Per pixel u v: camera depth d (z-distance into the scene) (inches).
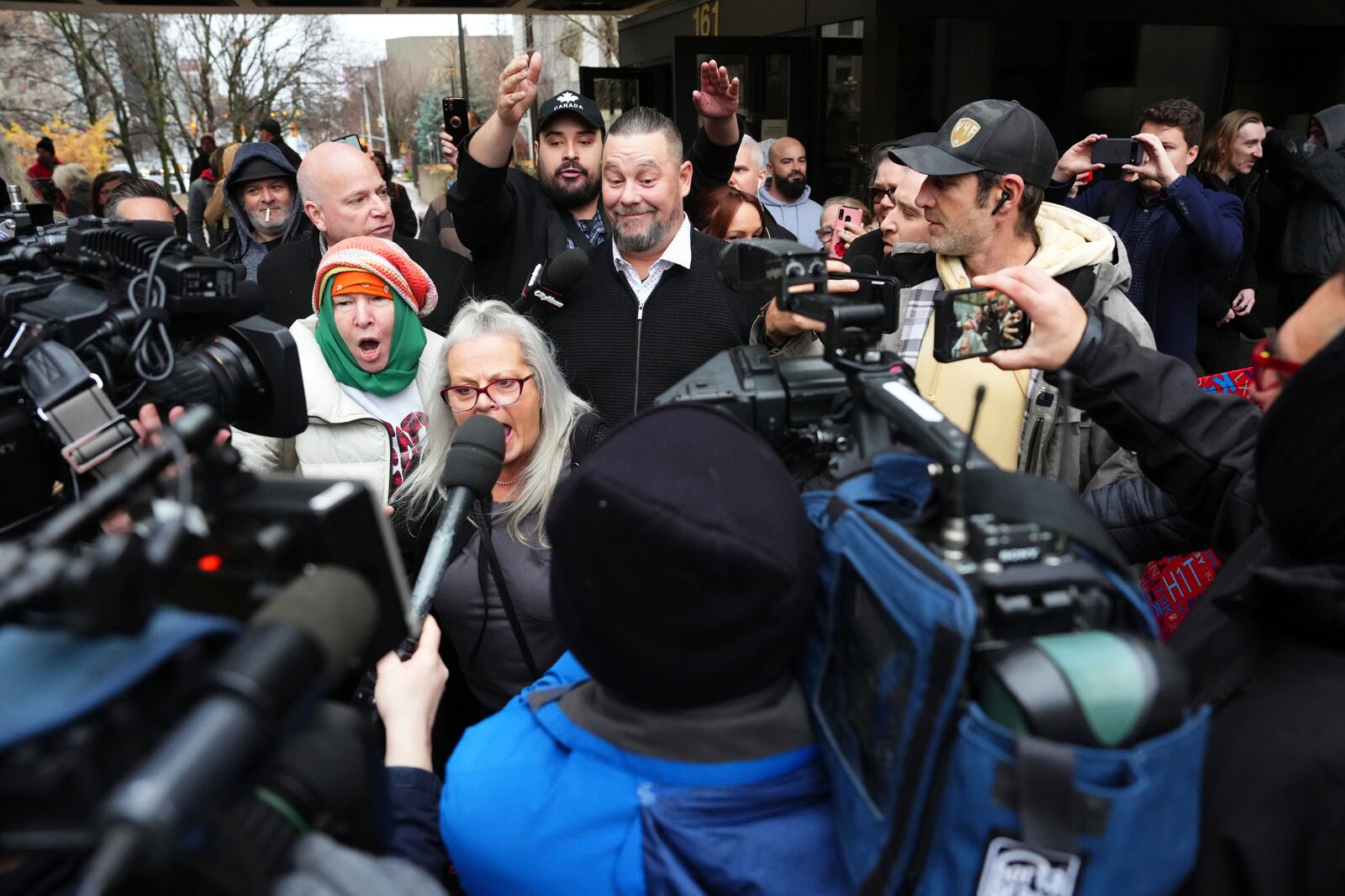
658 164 89.8
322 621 24.9
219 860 22.9
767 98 334.3
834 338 41.0
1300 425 35.1
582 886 36.3
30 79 804.0
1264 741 33.6
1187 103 146.6
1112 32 292.5
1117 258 81.2
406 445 88.3
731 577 31.4
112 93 744.3
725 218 122.1
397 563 33.3
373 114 1258.6
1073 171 122.6
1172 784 26.2
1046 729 25.7
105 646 23.6
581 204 132.3
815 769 36.2
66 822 23.0
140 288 53.6
